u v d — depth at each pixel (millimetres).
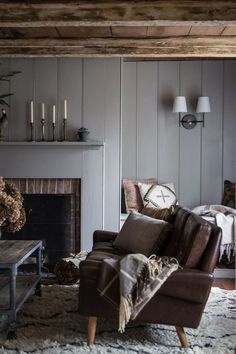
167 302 2855
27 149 5203
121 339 3020
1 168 5211
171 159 5980
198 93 5949
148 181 5926
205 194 5977
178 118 5977
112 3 3654
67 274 4488
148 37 4719
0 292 3445
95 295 2883
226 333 3131
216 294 4145
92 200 5223
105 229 5250
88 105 5258
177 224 3492
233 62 5934
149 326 3279
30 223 5258
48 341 2953
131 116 5977
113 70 5230
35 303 3775
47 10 3684
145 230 3607
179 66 5941
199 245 2906
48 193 5238
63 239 5266
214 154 5992
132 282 2785
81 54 4965
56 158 5207
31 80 5254
